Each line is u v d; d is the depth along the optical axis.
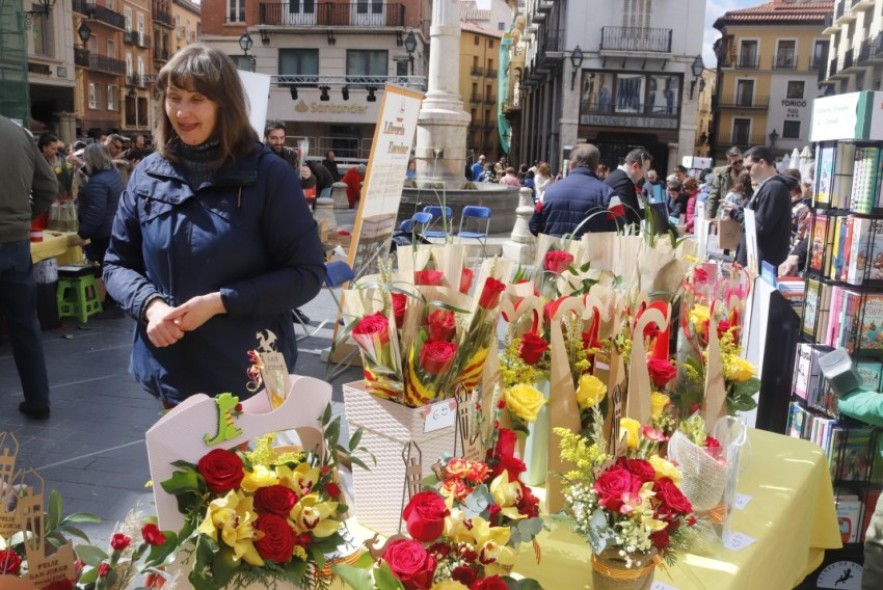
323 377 5.00
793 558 2.36
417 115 5.06
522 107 53.41
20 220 4.03
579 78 33.97
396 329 1.73
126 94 44.88
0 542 1.39
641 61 33.84
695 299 2.55
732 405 2.40
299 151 8.89
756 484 2.29
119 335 6.26
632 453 1.79
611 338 2.14
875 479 3.12
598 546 1.54
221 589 1.31
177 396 2.25
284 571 1.33
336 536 1.40
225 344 2.19
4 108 6.53
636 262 2.54
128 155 13.20
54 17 29.23
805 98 47.97
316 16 33.12
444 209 2.06
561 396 1.95
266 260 2.24
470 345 1.77
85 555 1.43
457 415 1.79
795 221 7.89
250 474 1.37
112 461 3.83
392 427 1.73
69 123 30.81
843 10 24.00
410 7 32.94
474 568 1.37
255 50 33.84
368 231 4.73
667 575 1.77
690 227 12.58
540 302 2.13
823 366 2.37
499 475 1.53
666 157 35.75
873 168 3.05
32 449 3.94
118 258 2.31
